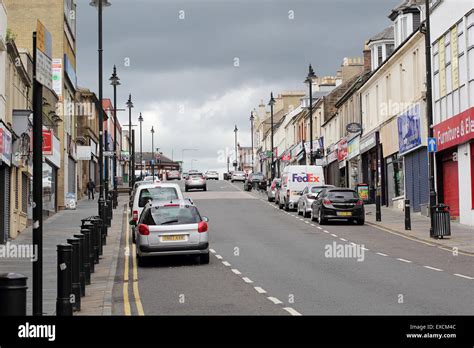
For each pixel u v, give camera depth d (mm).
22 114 26422
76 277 11859
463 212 28594
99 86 27578
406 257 19344
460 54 28359
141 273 17062
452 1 29281
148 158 131125
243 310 11453
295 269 17062
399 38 38750
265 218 34750
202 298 12898
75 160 50062
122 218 35656
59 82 40375
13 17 41062
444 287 13727
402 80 37969
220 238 25422
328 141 59469
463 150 28266
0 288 7145
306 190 35844
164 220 18047
